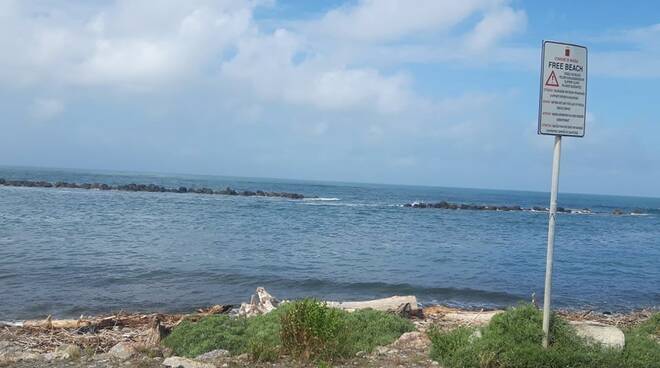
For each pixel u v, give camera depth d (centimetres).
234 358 823
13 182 8769
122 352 906
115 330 1302
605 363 726
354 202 8781
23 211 4569
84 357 867
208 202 6981
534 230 5231
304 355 797
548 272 750
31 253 2508
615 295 2209
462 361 751
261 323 1043
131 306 1659
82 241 2980
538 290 2186
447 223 5559
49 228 3503
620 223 7131
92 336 1191
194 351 911
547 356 714
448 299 1961
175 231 3669
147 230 3653
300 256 2823
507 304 1902
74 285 1905
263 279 2158
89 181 12119
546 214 8212
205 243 3139
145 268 2259
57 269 2164
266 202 7550
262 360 798
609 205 14488
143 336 1130
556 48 716
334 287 2078
